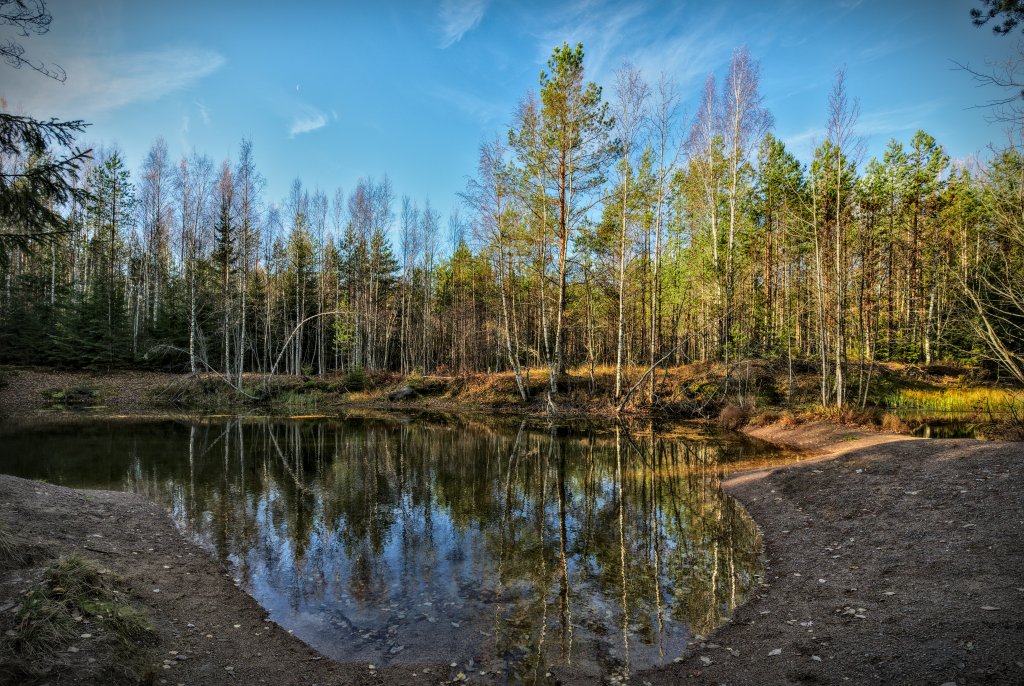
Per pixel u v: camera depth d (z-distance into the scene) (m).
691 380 27.42
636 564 7.49
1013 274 14.77
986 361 25.58
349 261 45.88
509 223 28.50
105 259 39.31
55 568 5.41
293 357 43.56
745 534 8.78
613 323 33.78
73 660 4.16
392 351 50.59
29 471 12.95
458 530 9.11
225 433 20.70
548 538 8.70
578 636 5.44
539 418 26.20
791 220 25.78
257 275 42.78
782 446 17.00
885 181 33.72
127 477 12.62
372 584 6.80
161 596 6.00
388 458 15.99
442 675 4.73
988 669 3.91
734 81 26.55
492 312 40.12
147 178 37.56
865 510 8.47
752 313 27.33
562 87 25.31
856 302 23.58
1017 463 8.66
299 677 4.65
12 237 8.05
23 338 32.81
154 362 36.72
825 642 4.86
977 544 6.28
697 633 5.44
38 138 7.92
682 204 31.61
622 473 13.80
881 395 23.83
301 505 10.58
